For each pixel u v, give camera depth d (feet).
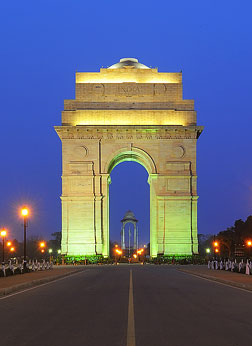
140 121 325.83
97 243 316.60
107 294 110.22
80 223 318.24
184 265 299.58
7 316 76.23
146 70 332.60
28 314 78.33
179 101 328.29
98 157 321.11
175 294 109.91
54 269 250.57
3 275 176.55
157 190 320.70
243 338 57.77
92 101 328.29
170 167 321.32
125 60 345.72
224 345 53.93
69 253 316.60
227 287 130.62
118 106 328.08
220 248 464.65
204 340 56.59
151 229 326.44
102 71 331.98
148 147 322.55
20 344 55.06
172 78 332.19
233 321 70.08
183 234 317.42
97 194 319.27
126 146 321.93
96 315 76.74
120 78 331.57
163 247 316.40
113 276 184.85
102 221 319.47
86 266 292.20
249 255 406.00
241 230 567.59
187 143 323.16
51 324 68.44
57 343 55.52
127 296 105.29
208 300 97.14
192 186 320.70
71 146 322.34
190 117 326.03
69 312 80.33
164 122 325.42
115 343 55.11
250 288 123.34
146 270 237.86
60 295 108.99
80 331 62.85
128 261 413.59
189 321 70.13
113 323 68.85
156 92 329.52
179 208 319.27
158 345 53.88
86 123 325.42
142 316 75.15
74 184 320.50
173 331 62.23
